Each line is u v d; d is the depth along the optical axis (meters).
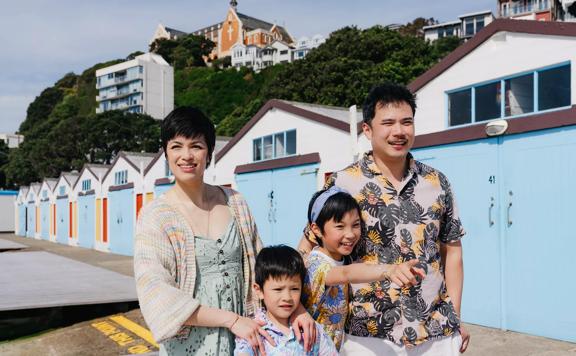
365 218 2.61
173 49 91.88
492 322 6.83
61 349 6.64
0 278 11.48
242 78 63.31
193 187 2.41
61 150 51.22
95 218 23.16
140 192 18.66
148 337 6.97
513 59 6.84
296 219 10.76
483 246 6.98
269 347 2.33
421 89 8.08
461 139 7.27
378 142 2.60
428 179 2.71
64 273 12.46
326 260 2.54
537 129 6.33
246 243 2.51
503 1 60.06
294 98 29.94
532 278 6.39
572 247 5.99
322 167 10.05
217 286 2.32
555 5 55.09
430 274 2.61
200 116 2.40
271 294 2.38
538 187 6.36
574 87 6.14
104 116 52.31
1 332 7.49
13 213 44.00
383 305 2.58
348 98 27.23
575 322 5.93
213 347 2.23
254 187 12.20
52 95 91.06
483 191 7.01
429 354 2.62
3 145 65.88
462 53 7.44
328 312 2.55
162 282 2.12
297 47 93.25
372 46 30.44
